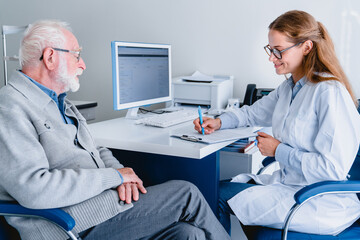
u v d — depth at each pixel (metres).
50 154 1.29
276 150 1.50
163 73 2.31
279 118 1.62
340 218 1.40
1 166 1.14
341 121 1.37
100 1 3.20
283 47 1.50
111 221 1.30
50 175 1.17
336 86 1.41
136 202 1.32
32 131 1.24
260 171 1.88
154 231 1.31
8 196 1.20
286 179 1.55
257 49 2.75
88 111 2.74
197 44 2.94
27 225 1.20
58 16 3.37
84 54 3.33
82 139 1.51
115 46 1.91
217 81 2.58
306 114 1.47
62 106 1.45
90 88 3.37
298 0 2.59
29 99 1.29
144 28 3.09
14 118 1.19
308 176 1.41
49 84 1.38
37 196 1.12
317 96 1.44
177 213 1.32
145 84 2.16
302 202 1.25
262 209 1.46
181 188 1.36
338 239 1.36
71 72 1.40
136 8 3.09
